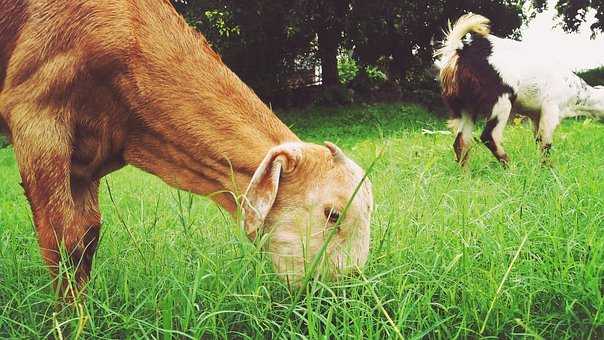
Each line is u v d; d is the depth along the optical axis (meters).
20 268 1.02
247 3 5.27
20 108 0.96
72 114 0.98
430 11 5.95
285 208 0.94
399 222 1.12
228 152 0.98
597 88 2.54
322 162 0.94
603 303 0.84
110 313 0.83
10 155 4.08
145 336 0.76
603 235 1.05
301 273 0.93
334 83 6.21
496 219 1.16
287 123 5.41
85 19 0.97
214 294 0.88
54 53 0.96
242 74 6.12
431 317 0.87
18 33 0.99
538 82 2.38
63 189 0.97
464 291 0.90
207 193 1.02
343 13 5.78
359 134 4.91
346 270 0.92
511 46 2.40
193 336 0.81
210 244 1.10
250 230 0.91
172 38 1.01
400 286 0.89
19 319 0.89
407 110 5.68
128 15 0.98
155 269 0.98
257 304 0.86
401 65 6.64
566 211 1.17
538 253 1.02
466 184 1.59
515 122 2.57
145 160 1.03
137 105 0.99
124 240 1.21
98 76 0.97
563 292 0.89
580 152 2.27
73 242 0.97
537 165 1.72
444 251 1.03
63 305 0.90
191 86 0.99
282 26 5.59
